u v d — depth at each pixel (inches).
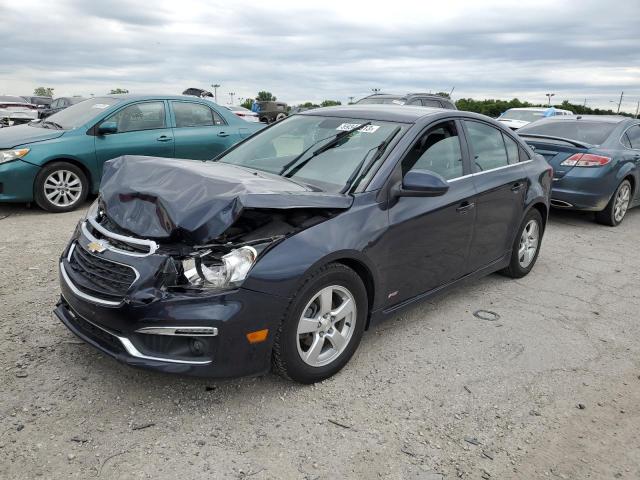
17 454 102.3
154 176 130.5
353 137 158.4
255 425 115.3
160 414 116.8
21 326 151.9
